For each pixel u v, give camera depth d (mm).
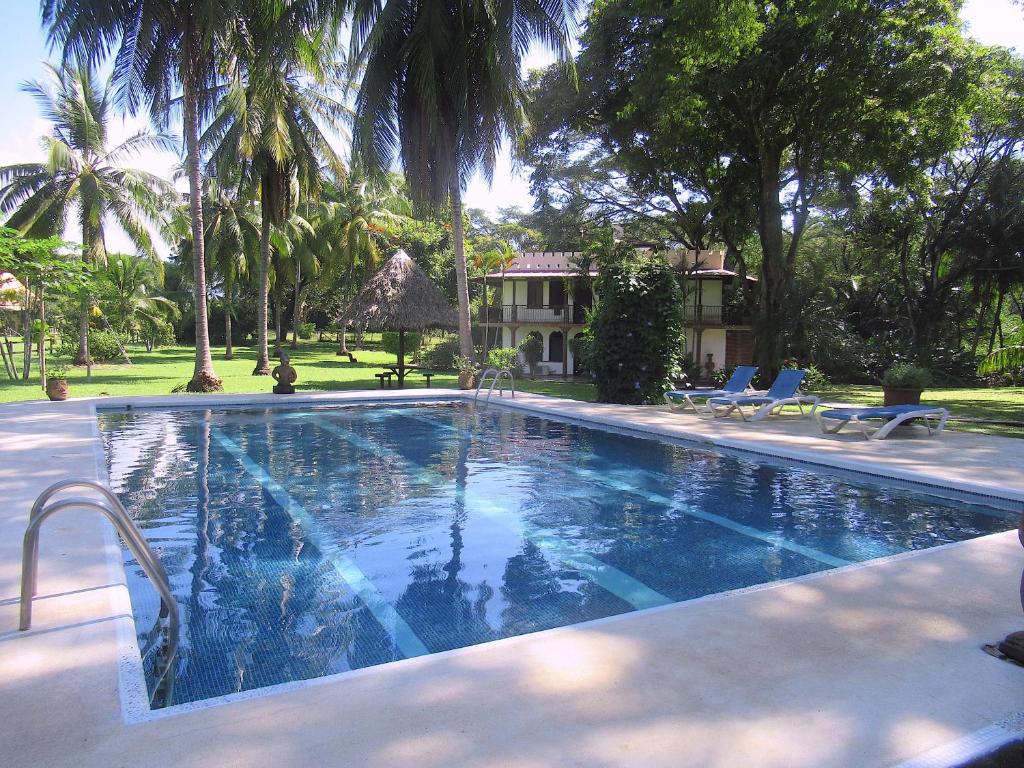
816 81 20141
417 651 3629
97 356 29625
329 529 5855
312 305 56062
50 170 23688
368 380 22906
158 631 3822
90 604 3666
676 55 17906
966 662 3059
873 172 24500
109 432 10969
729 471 8398
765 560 5172
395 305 19844
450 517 6281
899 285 32719
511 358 27656
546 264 34219
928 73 18750
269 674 3344
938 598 3850
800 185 23812
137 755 2303
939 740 2438
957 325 32156
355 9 17391
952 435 10539
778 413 13383
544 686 2797
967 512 6570
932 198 30609
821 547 5492
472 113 18766
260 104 20266
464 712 2584
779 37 18562
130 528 3551
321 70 20891
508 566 4992
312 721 2518
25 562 3336
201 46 16656
